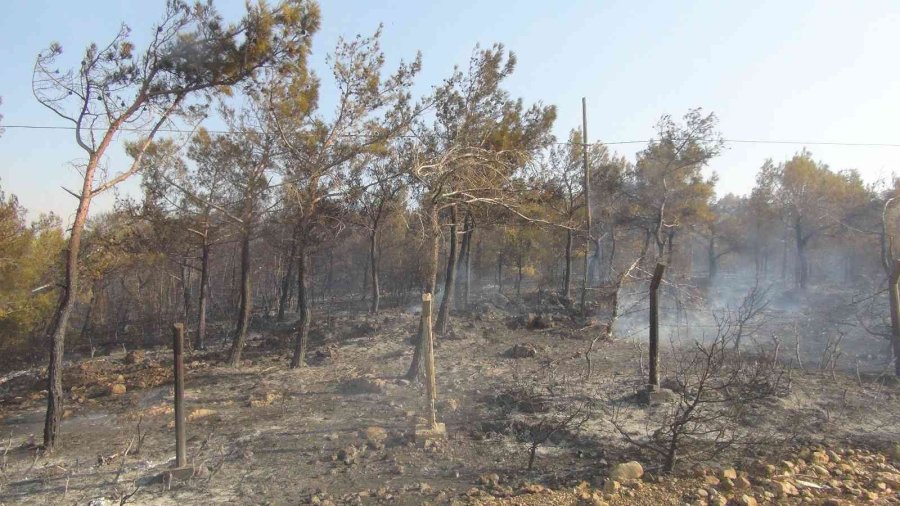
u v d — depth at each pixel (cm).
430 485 678
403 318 2391
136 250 2197
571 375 1194
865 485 647
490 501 617
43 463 813
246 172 1700
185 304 2669
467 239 2798
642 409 928
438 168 1172
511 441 819
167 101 1012
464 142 1512
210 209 1942
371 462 759
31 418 1142
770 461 712
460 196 1234
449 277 1944
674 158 2472
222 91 1060
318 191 1622
